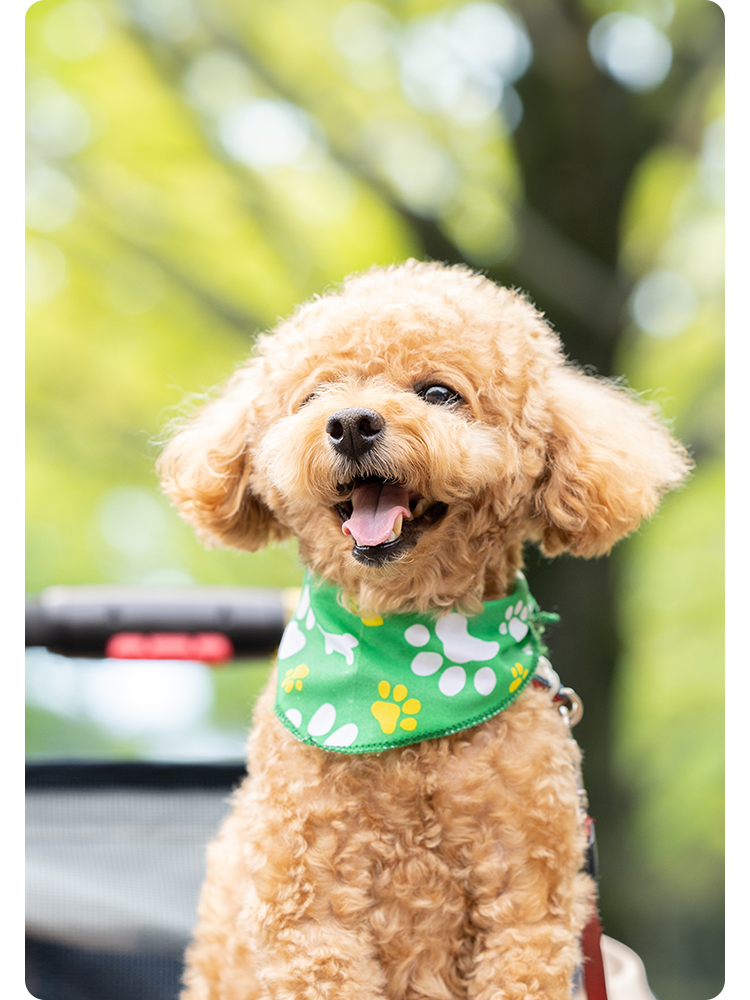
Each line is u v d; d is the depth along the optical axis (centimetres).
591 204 609
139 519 997
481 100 658
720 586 863
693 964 901
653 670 901
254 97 679
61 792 285
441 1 645
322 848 190
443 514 210
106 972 247
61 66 689
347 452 193
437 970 191
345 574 211
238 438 237
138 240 727
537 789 190
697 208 711
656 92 602
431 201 666
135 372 827
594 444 222
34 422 825
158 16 641
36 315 802
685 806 915
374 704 198
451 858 192
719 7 575
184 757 295
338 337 209
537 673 220
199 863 270
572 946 189
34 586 944
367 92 675
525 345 221
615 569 633
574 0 582
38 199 730
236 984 207
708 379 682
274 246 741
